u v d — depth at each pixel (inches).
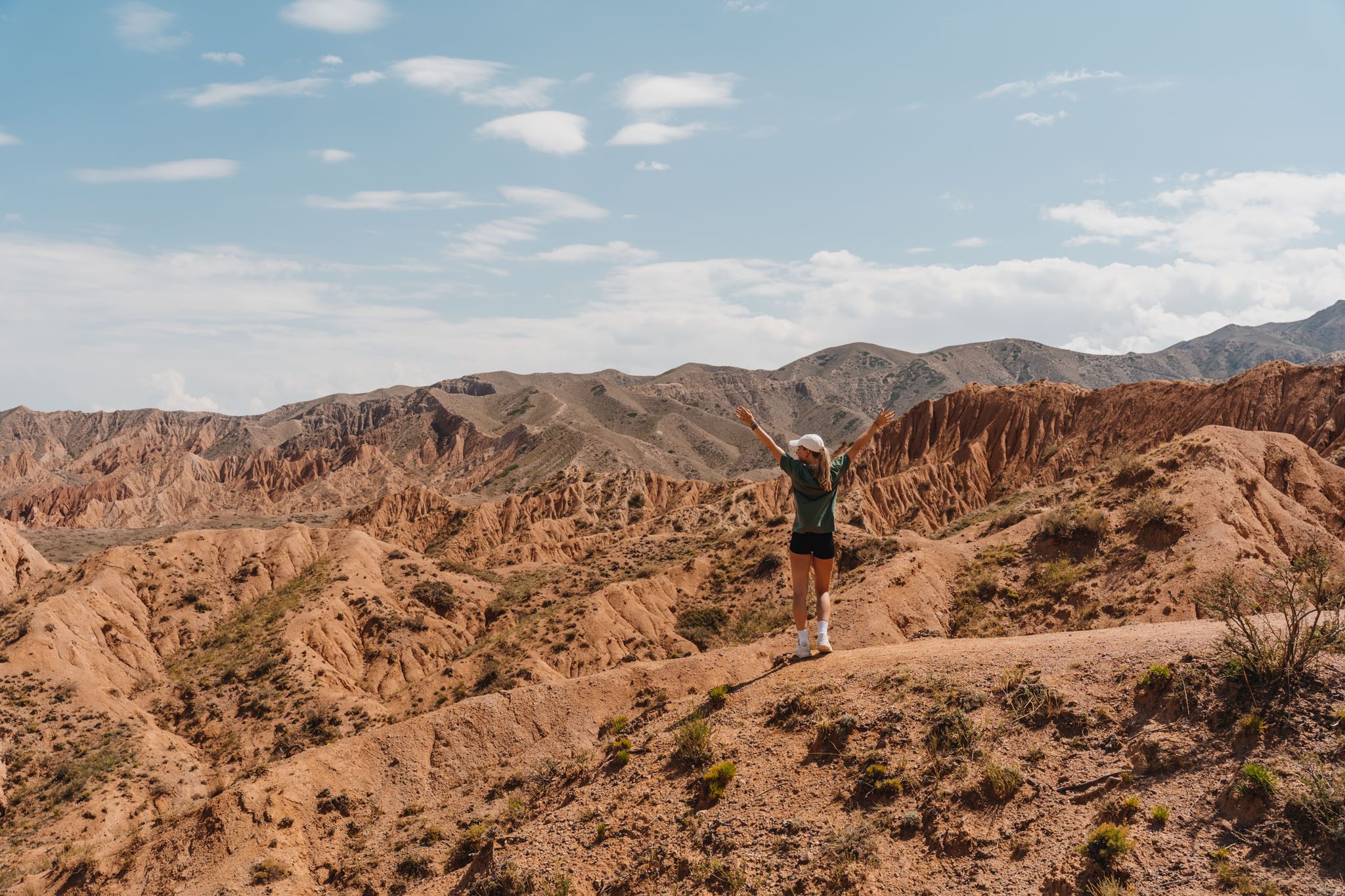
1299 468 1381.6
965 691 393.1
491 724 1087.0
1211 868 272.2
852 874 323.6
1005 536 1237.7
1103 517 1106.7
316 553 4318.4
